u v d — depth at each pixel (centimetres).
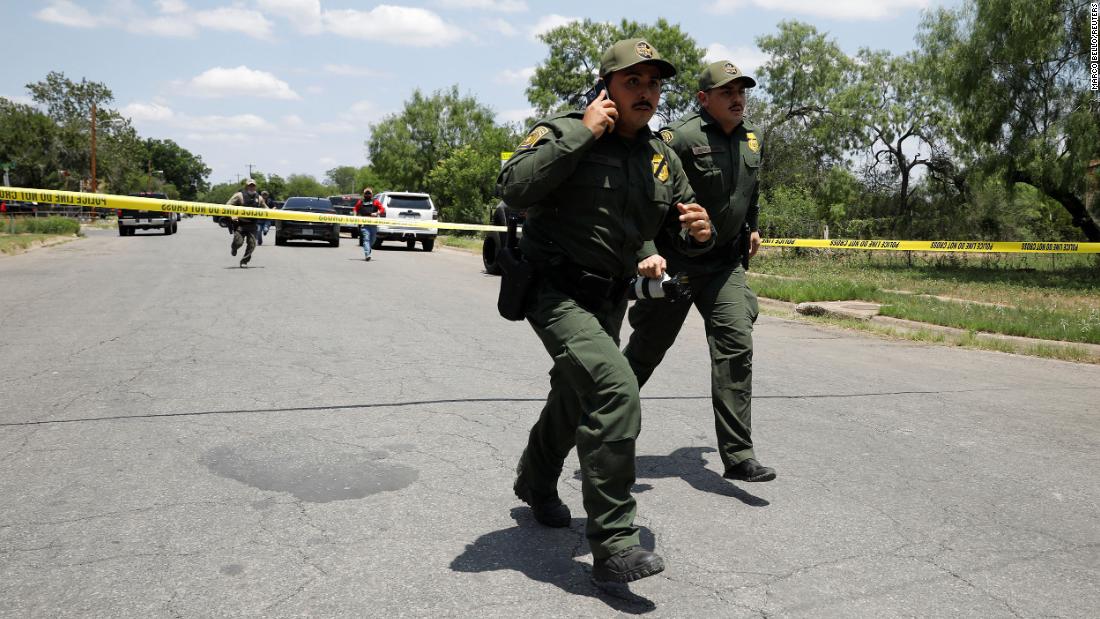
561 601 276
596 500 273
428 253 2408
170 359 676
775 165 2798
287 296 1147
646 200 295
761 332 973
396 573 294
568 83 5422
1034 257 2362
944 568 308
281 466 411
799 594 284
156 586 280
